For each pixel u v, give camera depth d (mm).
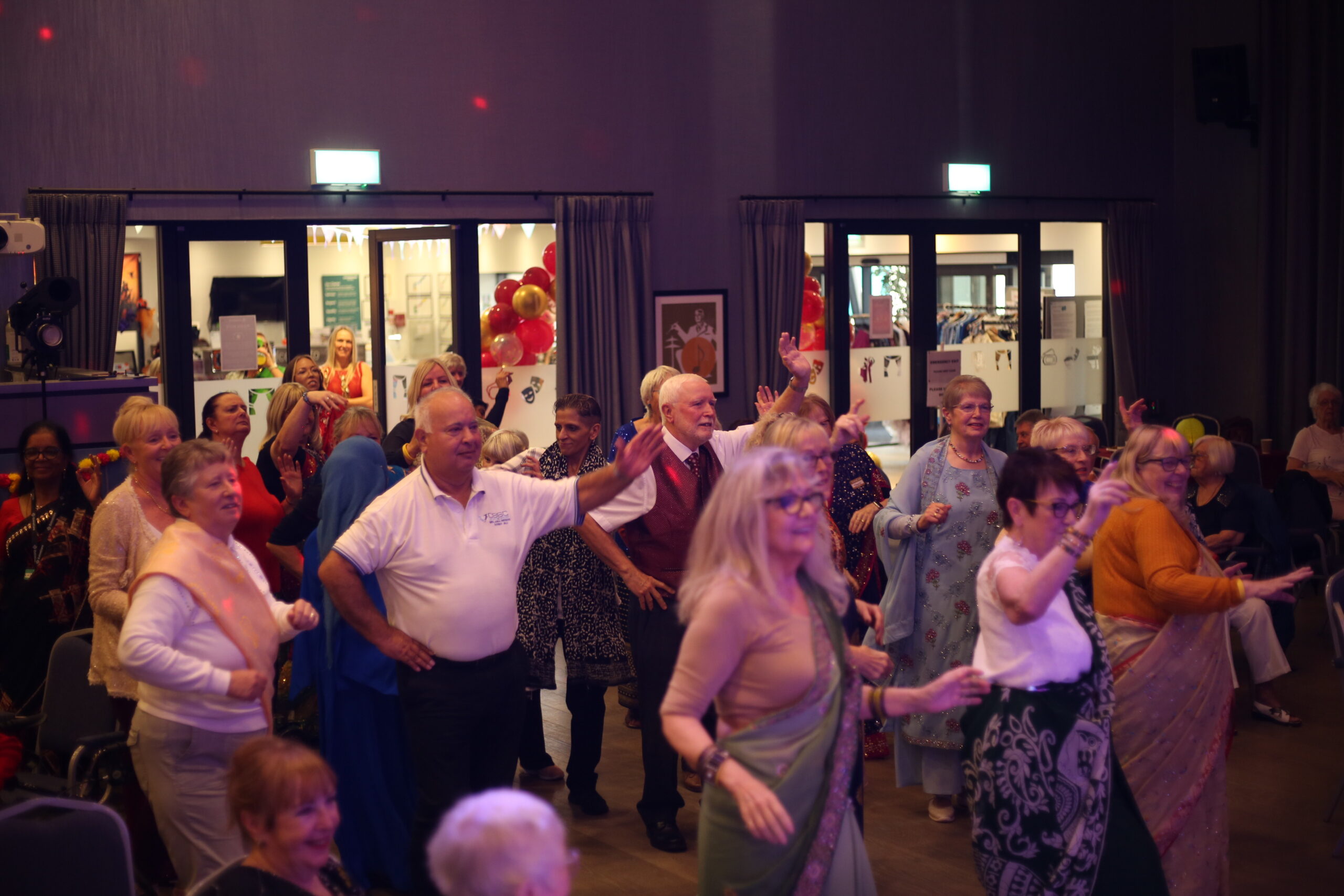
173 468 2916
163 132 7141
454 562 3223
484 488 3311
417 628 3242
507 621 3305
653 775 4047
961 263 9867
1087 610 2922
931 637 4297
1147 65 10539
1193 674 3297
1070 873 2789
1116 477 3428
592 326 8266
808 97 9078
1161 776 3301
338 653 3707
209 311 7406
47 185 6867
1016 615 2768
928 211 9648
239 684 2785
